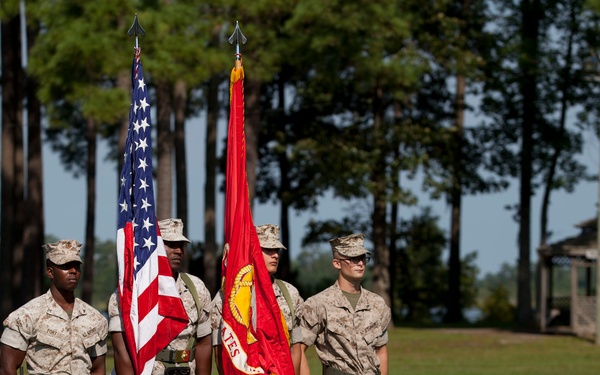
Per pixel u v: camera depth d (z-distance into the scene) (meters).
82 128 68.50
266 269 13.95
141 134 13.80
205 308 13.59
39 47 35.22
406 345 45.41
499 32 60.62
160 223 13.67
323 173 55.66
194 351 13.57
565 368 35.53
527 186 62.50
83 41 33.66
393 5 43.97
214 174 53.12
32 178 48.09
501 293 78.56
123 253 13.55
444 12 58.88
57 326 12.68
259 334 13.80
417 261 77.50
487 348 44.22
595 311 51.78
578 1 57.38
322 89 55.97
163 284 13.34
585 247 51.12
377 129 56.12
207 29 36.75
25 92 54.47
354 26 41.66
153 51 35.25
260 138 62.34
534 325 60.50
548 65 58.41
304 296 69.88
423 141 56.97
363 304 14.77
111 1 34.09
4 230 44.75
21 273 48.91
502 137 62.44
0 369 12.59
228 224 14.03
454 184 59.81
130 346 13.22
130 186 13.77
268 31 41.53
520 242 63.19
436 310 87.62
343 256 14.68
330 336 14.65
